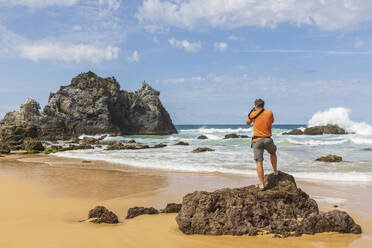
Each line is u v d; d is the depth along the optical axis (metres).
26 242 5.57
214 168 16.41
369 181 12.26
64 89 64.69
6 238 5.82
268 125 6.43
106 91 64.81
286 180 6.73
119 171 15.97
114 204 9.04
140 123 69.38
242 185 11.86
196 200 6.12
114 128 63.00
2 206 8.76
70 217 7.60
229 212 5.96
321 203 8.73
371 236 5.71
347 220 5.89
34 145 33.78
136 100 69.50
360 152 23.92
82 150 31.70
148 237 5.77
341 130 50.19
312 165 17.11
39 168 17.47
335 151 24.89
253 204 6.05
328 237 5.64
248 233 5.79
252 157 21.81
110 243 5.47
